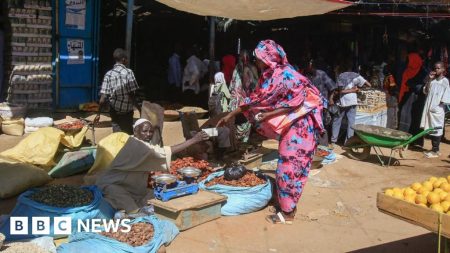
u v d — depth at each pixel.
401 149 8.45
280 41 14.20
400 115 9.77
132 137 5.16
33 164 6.25
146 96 12.20
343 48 12.91
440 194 3.50
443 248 3.81
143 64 13.76
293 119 4.91
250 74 8.28
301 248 4.54
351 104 8.89
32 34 8.16
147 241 4.22
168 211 4.83
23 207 4.45
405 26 12.12
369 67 11.70
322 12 7.11
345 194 6.26
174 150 5.12
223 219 5.18
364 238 4.82
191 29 14.02
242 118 8.09
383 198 3.66
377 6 11.25
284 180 5.09
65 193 4.64
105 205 4.73
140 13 13.05
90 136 7.47
